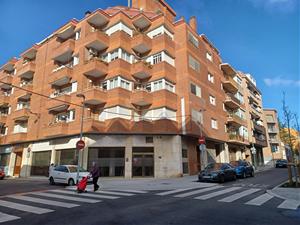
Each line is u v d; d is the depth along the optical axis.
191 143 26.22
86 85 25.62
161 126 23.52
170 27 27.94
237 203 9.38
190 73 26.58
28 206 9.16
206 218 7.06
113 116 23.61
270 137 65.19
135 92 24.48
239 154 38.81
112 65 25.11
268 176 23.88
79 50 26.97
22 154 31.36
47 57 31.94
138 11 31.47
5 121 36.22
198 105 26.83
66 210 8.34
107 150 23.30
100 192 13.08
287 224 6.47
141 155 23.45
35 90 32.09
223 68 36.75
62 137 25.97
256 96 53.31
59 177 17.97
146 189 14.24
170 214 7.55
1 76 40.94
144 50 27.14
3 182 20.81
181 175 23.34
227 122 34.38
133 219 6.97
